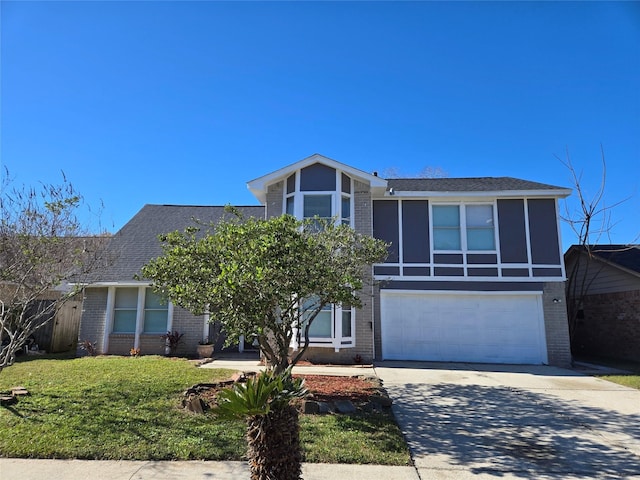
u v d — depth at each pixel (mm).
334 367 11664
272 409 3227
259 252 6070
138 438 5203
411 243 13984
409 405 7527
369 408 6852
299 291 6383
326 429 5691
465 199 14102
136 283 14039
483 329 13500
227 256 6434
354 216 13250
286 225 6539
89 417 5965
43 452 4781
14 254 7727
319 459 4730
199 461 4645
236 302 6301
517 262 13664
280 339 7395
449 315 13648
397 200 14281
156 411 6320
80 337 14273
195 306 6781
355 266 7773
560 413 7047
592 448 5336
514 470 4590
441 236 14070
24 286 7660
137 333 14203
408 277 13766
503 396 8312
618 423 6477
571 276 17438
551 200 13922
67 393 7340
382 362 12938
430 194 13977
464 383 9672
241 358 13352
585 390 8953
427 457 4938
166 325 14398
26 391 7293
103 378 8758
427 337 13547
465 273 13734
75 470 4391
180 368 10336
